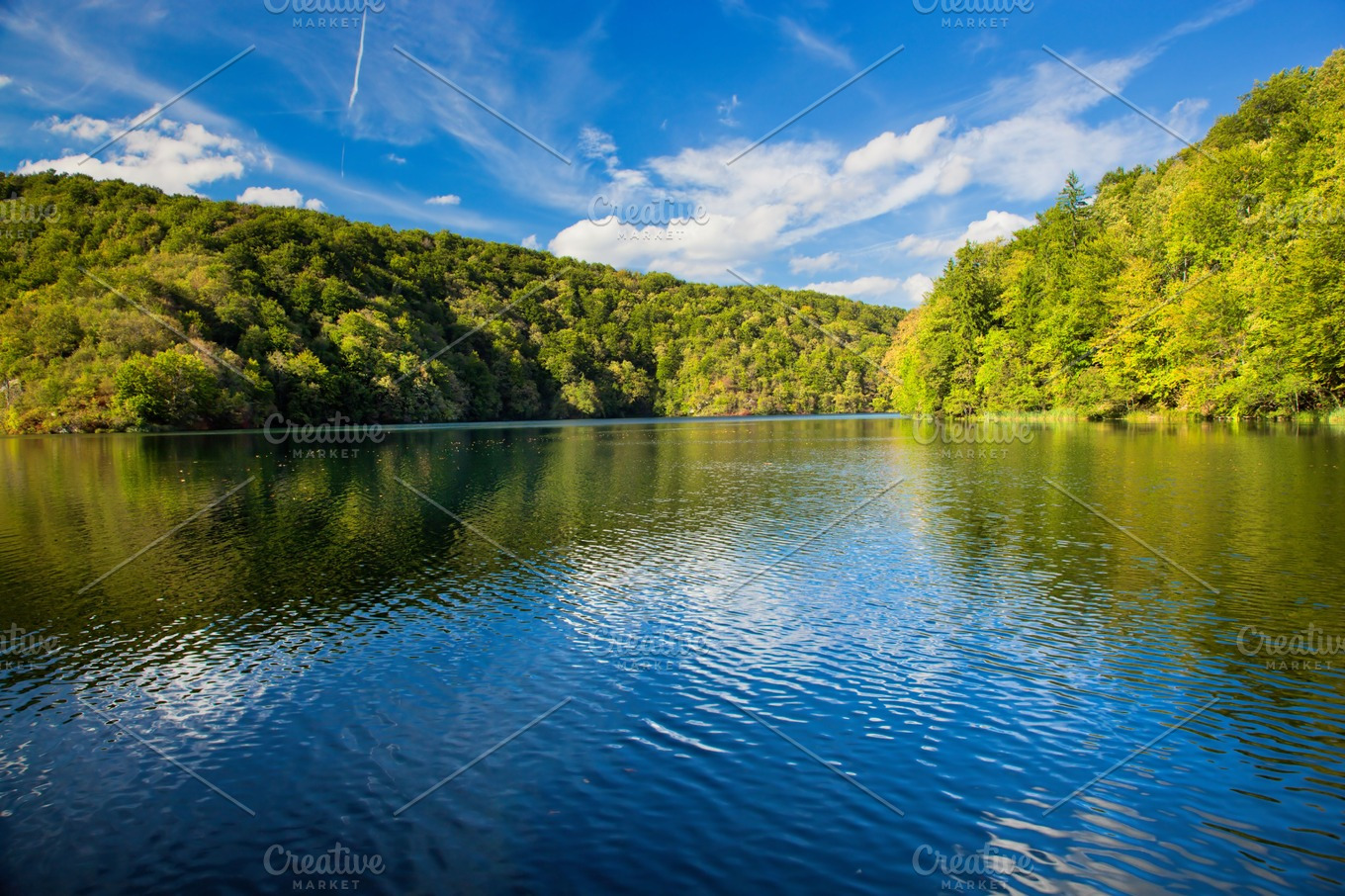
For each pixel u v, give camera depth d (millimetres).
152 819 7961
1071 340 71875
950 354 87125
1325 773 8375
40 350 68250
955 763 8711
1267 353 49531
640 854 7129
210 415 71125
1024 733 9406
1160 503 23000
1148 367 64125
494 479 35844
